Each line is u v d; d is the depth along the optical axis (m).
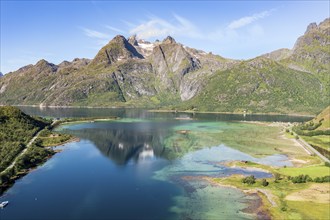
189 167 156.50
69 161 169.25
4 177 130.62
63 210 104.62
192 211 103.75
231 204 109.00
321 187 122.81
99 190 123.06
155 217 99.25
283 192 118.50
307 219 96.12
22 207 106.88
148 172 147.88
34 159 165.50
